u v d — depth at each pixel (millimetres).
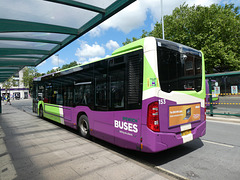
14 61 12727
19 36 7930
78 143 4934
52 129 7016
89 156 3896
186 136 3793
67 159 3734
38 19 6566
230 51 17875
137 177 2932
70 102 6418
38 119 9906
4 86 45906
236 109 9648
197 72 4344
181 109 3717
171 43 3727
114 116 4133
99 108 4715
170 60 3625
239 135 5863
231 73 9609
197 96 4184
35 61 13594
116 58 4137
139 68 3510
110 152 4160
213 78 10609
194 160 3801
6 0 5203
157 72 3314
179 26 18562
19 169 3289
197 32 18297
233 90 9766
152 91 3266
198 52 4461
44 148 4508
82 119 5723
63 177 2951
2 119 10023
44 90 9297
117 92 4059
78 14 6277
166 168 3406
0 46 9266
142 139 3381
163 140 3301
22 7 5664
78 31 7648
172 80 3602
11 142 5109
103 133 4539
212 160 3789
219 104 10516
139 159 3908
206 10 17422
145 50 3428
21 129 7035
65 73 6863
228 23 17938
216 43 17000
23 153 4156
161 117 3301
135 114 3545
